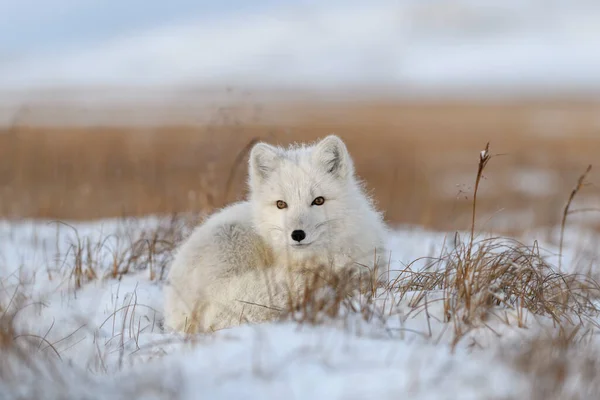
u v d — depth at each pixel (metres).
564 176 34.19
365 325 7.57
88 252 12.37
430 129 69.12
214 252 9.52
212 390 6.09
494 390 6.03
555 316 8.08
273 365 6.52
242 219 10.41
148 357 7.59
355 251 10.19
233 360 6.70
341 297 7.98
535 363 6.58
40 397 5.97
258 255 9.95
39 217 18.36
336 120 79.75
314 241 9.80
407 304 8.23
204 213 14.37
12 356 7.26
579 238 16.61
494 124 77.75
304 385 6.14
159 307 10.91
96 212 20.88
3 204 20.09
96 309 10.47
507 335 7.52
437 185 31.42
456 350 7.09
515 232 18.12
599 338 7.81
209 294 9.14
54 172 25.56
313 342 7.00
